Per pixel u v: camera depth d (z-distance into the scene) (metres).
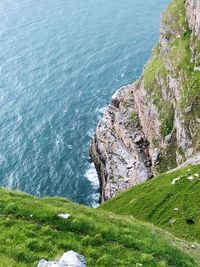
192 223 60.88
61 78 183.00
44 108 163.50
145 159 122.94
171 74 121.06
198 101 103.44
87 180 130.25
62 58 198.12
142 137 128.88
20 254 26.55
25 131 150.50
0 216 31.25
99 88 175.75
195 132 100.75
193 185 70.94
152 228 39.31
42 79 182.38
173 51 126.00
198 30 115.12
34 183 127.56
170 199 69.50
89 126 152.75
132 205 72.50
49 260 26.53
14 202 33.19
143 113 131.00
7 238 28.30
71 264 23.86
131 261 28.78
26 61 196.62
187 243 39.56
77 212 34.53
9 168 133.38
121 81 179.88
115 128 139.25
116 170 126.06
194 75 109.94
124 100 144.75
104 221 34.41
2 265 24.48
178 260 31.47
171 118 116.44
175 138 111.75
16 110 162.62
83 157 139.25
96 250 28.97
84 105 165.00
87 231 31.27
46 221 31.52
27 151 140.62
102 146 136.00
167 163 111.25
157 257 30.75
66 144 144.12
